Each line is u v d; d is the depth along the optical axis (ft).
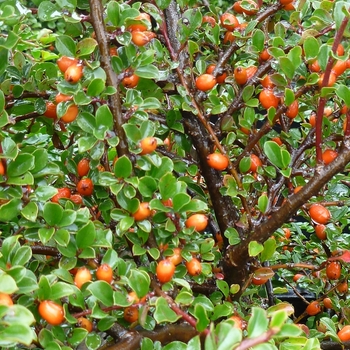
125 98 1.05
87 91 0.96
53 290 0.86
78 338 0.88
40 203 0.97
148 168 0.99
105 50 1.00
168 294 0.97
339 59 0.96
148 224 0.98
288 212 1.00
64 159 1.11
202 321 0.87
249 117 1.09
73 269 0.98
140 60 1.01
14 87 1.04
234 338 0.76
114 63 1.02
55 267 1.07
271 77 1.03
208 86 1.06
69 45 0.98
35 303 0.87
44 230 0.92
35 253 0.99
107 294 0.89
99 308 0.89
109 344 0.95
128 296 0.90
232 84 1.14
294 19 1.14
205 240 1.03
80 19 0.99
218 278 1.07
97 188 1.06
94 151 0.99
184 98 1.08
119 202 0.98
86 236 0.93
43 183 0.99
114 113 0.99
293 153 1.14
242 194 1.06
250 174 1.12
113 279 0.94
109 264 0.94
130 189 0.97
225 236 1.08
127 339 0.94
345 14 0.94
